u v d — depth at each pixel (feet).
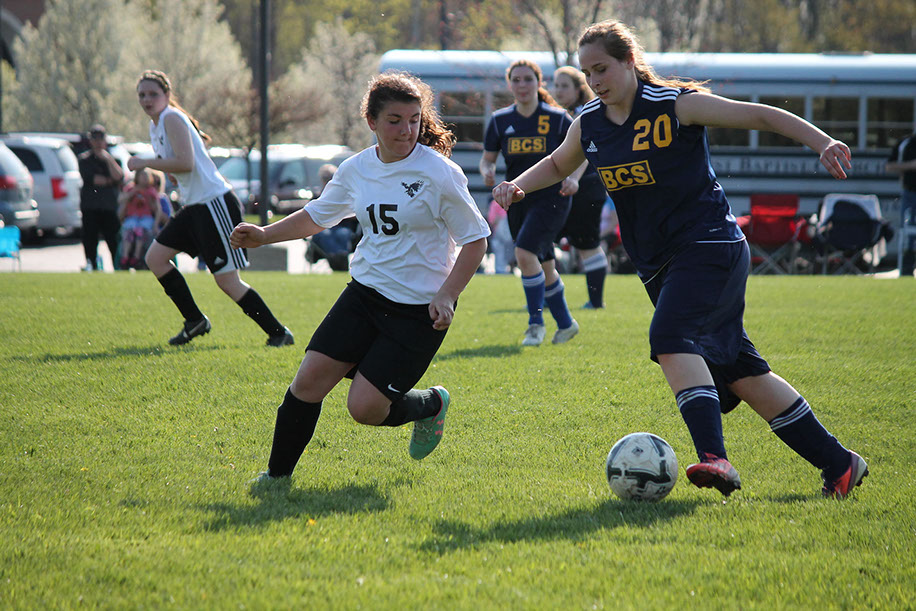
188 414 66.69
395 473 53.72
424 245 49.49
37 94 440.45
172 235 92.79
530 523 44.55
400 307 49.65
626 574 38.11
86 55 442.91
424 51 255.70
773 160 250.98
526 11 306.55
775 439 61.93
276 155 442.50
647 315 123.54
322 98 467.11
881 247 238.89
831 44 625.82
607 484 51.72
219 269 92.43
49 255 263.29
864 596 36.22
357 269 50.72
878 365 86.38
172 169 89.10
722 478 44.86
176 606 34.68
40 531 42.65
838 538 42.60
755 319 117.50
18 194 269.23
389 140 47.73
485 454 57.93
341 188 51.67
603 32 48.03
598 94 48.85
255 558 39.58
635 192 49.60
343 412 67.97
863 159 244.83
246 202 410.72
